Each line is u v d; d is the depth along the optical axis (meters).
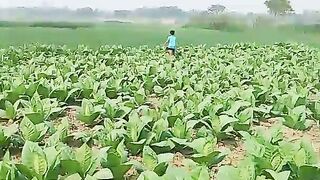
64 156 5.37
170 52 20.50
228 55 19.08
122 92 10.77
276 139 6.62
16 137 6.90
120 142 6.11
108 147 5.85
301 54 20.78
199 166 5.02
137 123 6.85
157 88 11.48
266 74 13.48
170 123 7.80
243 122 7.93
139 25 87.31
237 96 9.83
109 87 10.54
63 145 5.88
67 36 38.12
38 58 16.52
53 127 7.32
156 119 7.74
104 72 13.21
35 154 5.09
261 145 5.63
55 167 5.21
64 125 7.17
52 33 42.25
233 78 12.55
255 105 9.78
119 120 7.77
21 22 69.44
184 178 4.77
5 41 29.95
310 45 31.12
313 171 5.31
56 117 9.02
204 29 67.19
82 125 8.52
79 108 8.78
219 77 12.99
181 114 8.01
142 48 22.42
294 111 8.48
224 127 7.76
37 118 7.52
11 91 9.34
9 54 17.64
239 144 7.68
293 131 8.45
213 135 7.67
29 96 9.77
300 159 5.39
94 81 11.27
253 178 4.94
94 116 8.27
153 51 21.53
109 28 63.00
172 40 20.50
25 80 11.38
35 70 13.23
